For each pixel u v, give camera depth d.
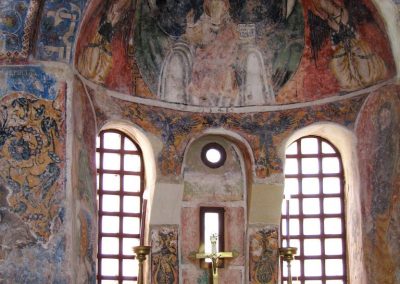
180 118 19.17
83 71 17.72
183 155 19.08
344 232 19.78
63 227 16.42
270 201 19.31
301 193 19.98
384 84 18.28
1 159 16.47
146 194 19.30
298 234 19.86
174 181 18.95
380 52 18.28
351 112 18.91
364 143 18.69
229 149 19.77
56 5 16.89
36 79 16.81
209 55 19.39
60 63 16.94
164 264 18.98
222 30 19.38
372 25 18.25
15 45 16.78
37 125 16.70
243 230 19.55
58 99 16.86
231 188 19.66
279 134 19.30
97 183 19.14
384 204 18.09
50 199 16.50
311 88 19.23
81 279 16.89
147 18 18.91
